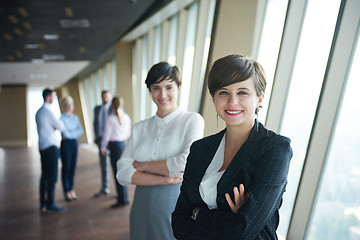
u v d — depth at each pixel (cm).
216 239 97
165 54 702
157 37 750
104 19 659
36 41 838
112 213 429
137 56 878
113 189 555
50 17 633
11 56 1029
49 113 423
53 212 440
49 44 879
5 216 432
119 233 362
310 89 292
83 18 648
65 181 493
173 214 116
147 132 179
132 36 846
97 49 970
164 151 172
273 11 353
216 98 101
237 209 96
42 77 1586
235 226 93
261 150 97
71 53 1018
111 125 434
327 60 250
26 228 385
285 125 323
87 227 382
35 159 1020
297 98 307
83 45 907
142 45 864
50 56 1055
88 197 510
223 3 378
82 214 428
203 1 509
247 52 367
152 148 174
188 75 609
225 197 99
